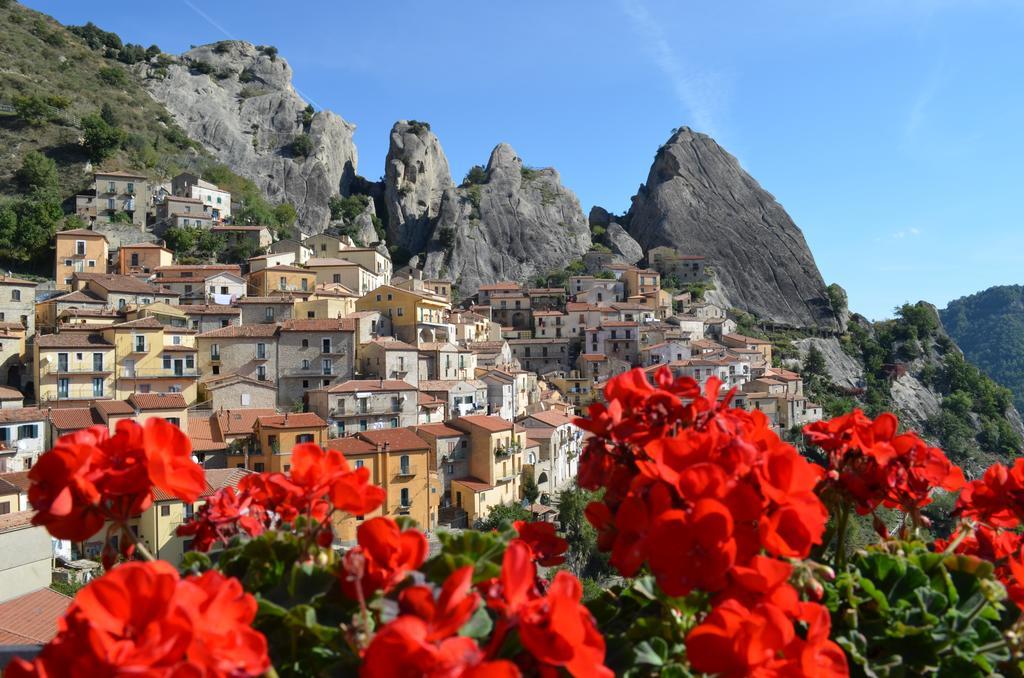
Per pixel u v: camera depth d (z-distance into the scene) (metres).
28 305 69.56
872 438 4.89
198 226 114.25
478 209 177.00
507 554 2.90
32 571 21.03
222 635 2.65
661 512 3.51
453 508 56.41
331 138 182.62
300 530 4.42
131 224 110.62
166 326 63.78
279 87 195.38
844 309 171.12
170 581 2.67
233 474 42.75
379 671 2.51
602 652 2.72
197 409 60.16
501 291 140.12
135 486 3.53
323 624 3.54
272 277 88.69
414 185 182.25
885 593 4.44
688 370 100.69
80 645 2.54
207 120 168.75
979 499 5.05
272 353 66.69
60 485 3.46
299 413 57.31
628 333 114.88
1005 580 5.05
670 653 3.78
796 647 3.11
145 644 2.43
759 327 159.62
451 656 2.51
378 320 80.81
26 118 127.38
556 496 69.25
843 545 4.97
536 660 2.97
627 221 199.00
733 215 184.25
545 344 117.12
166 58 182.25
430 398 69.06
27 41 157.12
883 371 152.75
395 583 3.32
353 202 169.25
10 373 60.88
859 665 4.06
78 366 57.16
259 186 162.25
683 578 3.24
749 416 4.93
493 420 62.28
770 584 3.24
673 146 198.00
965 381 151.62
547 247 175.50
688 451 3.70
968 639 3.97
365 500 4.11
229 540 4.47
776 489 3.54
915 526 5.17
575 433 78.56
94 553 38.03
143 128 149.50
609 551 4.14
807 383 134.38
